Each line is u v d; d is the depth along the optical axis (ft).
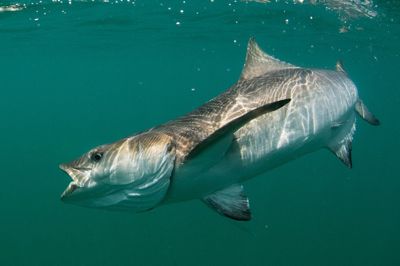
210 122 14.78
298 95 16.71
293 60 109.19
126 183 12.40
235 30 69.72
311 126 16.76
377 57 97.76
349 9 48.80
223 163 13.83
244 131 14.66
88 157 12.30
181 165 13.11
